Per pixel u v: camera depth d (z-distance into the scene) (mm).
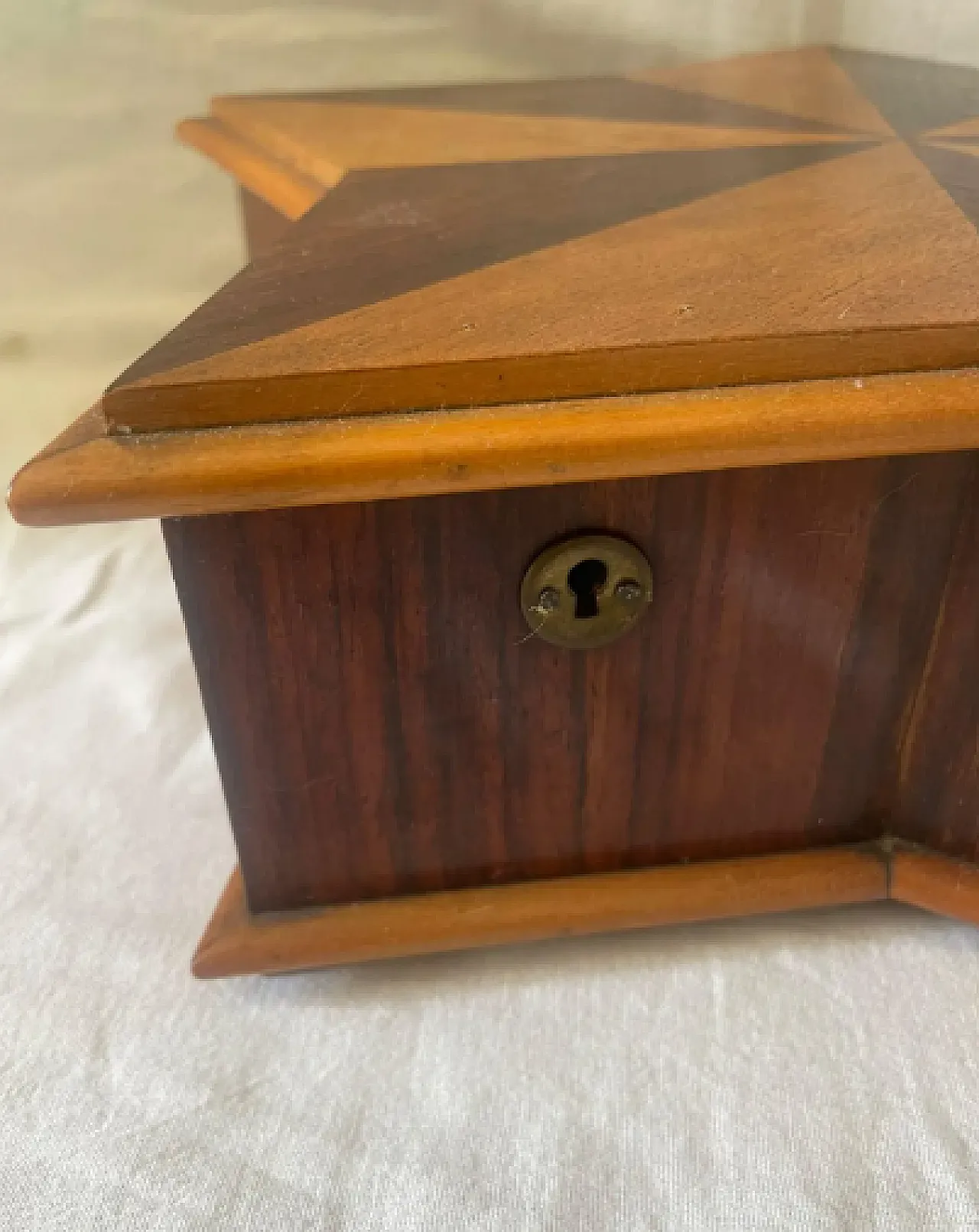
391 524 518
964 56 1092
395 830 630
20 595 1022
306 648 553
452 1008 642
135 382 453
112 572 1057
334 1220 537
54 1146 568
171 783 804
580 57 1136
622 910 652
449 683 576
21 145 1175
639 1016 634
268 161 817
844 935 681
